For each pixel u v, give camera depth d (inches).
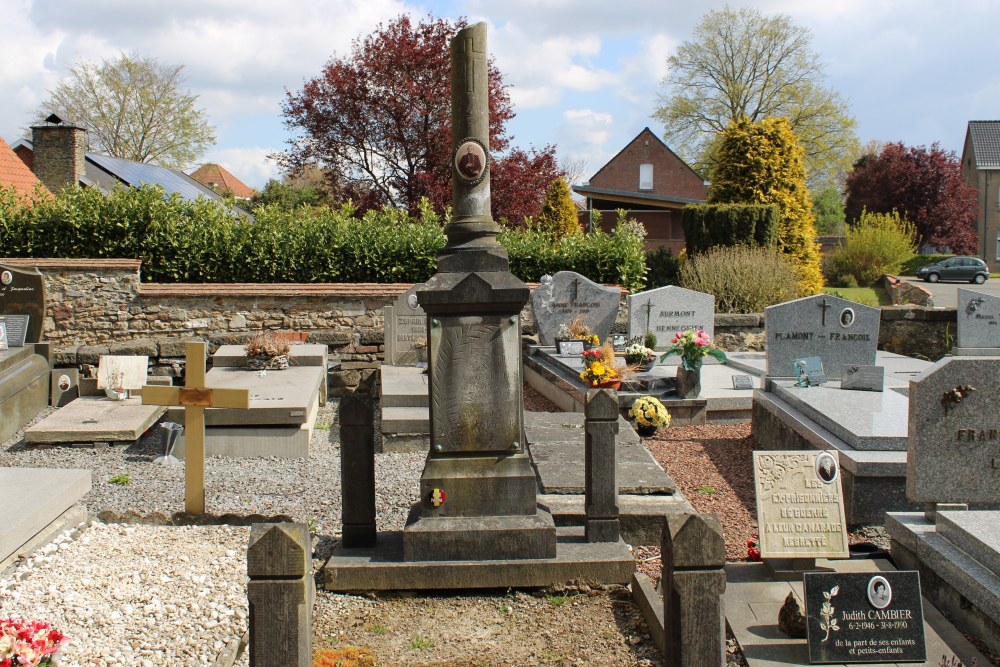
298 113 959.0
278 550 129.3
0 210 548.7
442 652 177.3
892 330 621.6
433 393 211.2
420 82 946.1
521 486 210.7
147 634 177.3
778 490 211.0
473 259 213.8
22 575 201.6
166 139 1662.2
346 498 215.6
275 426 356.8
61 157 956.6
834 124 1663.4
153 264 556.1
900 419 287.3
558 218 1055.0
